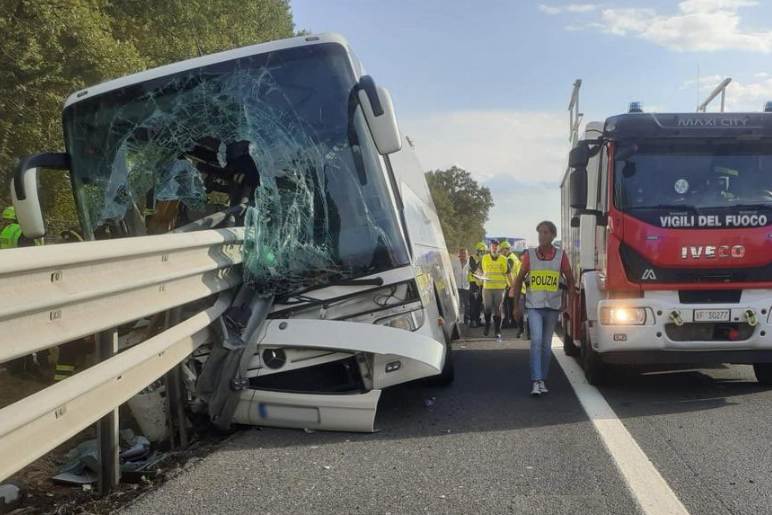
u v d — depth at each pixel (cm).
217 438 576
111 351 412
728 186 721
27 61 1152
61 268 324
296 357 555
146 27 1722
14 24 1125
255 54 596
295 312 564
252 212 570
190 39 1869
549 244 762
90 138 609
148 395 538
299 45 593
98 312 357
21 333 298
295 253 568
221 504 423
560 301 762
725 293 707
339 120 583
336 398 557
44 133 1262
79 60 1220
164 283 434
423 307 576
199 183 608
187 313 527
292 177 581
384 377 561
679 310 696
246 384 552
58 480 470
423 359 536
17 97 1214
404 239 589
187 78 600
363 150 581
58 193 1423
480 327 1587
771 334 692
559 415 645
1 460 289
